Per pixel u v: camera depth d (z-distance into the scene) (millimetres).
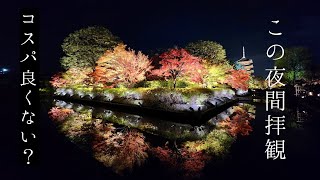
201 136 16594
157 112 21953
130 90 27391
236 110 28281
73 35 41656
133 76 29688
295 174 10102
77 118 23328
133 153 13086
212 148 13977
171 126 19281
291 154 12344
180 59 28531
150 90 24594
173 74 29938
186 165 11422
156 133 17312
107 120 22109
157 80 34594
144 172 10539
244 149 13625
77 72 41469
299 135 15648
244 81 38219
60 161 11672
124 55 29828
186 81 32125
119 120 21969
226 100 30688
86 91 36500
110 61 30922
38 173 10172
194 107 20859
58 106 33188
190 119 19188
